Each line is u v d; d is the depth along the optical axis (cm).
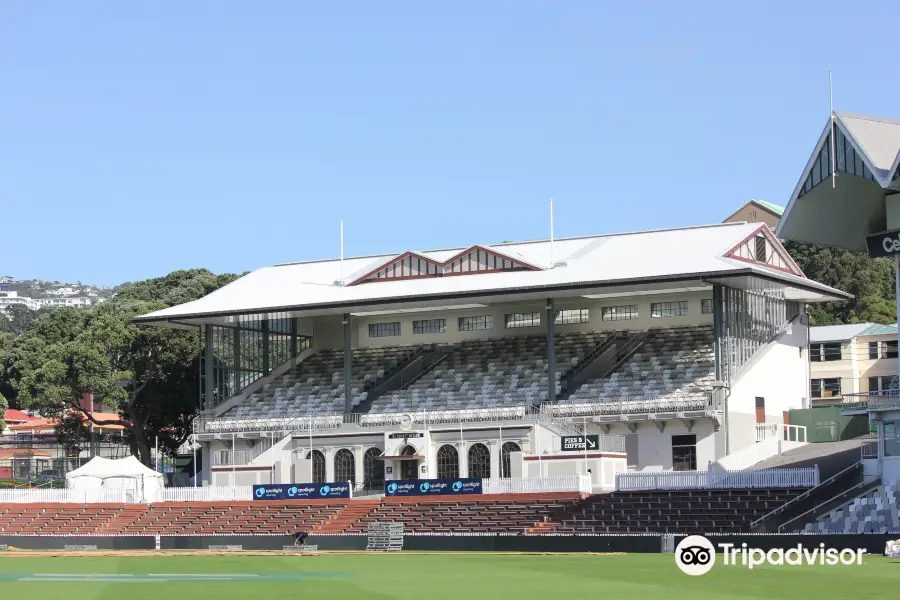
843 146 7238
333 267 11544
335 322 11725
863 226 8206
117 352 12188
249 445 10681
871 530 6875
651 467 9331
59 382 11900
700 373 9531
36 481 12900
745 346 9625
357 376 11019
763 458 8844
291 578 5019
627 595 4059
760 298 9950
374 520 8681
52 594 4225
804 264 16288
